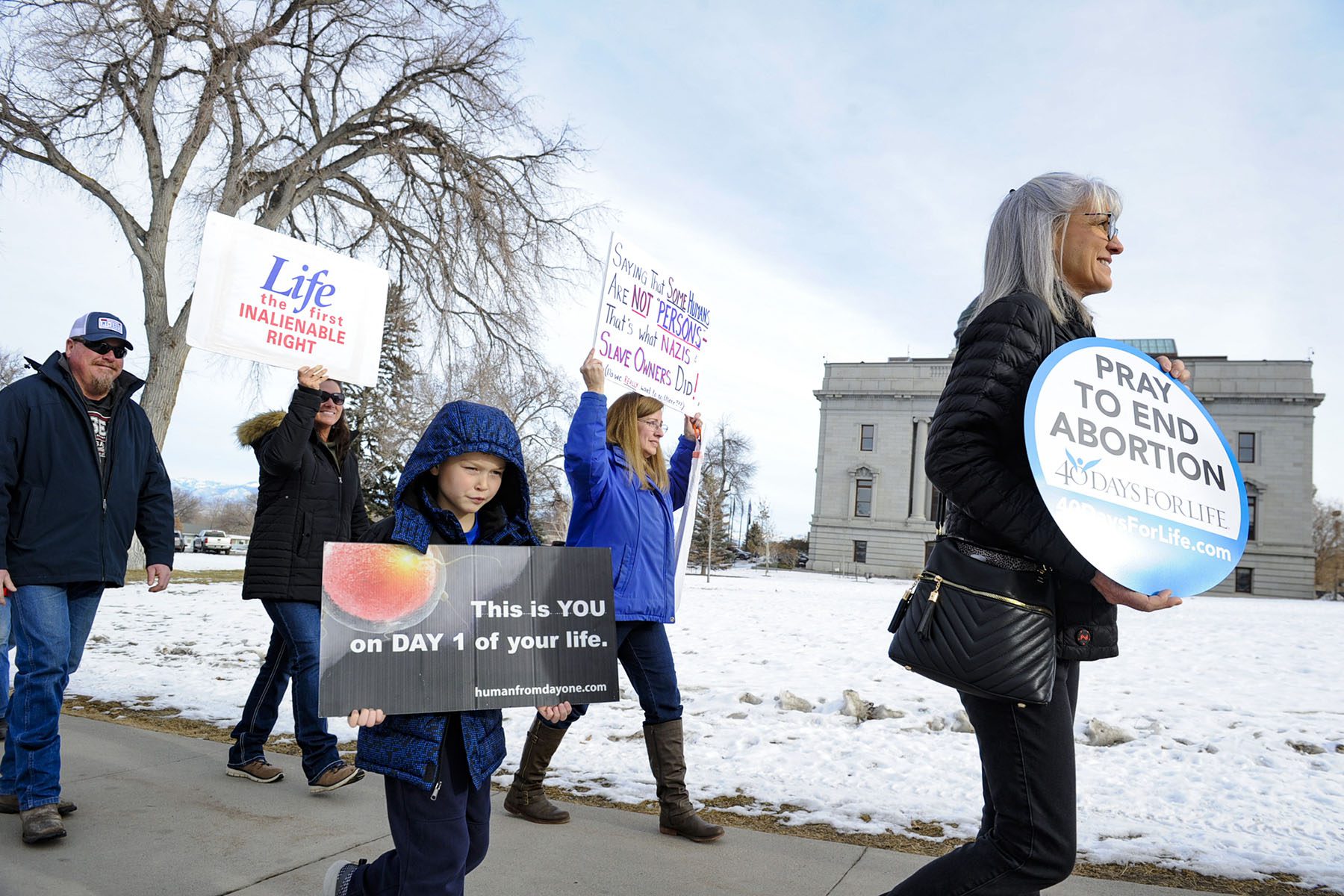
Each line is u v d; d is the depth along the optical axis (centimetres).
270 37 2138
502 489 255
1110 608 212
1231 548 213
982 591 204
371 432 3033
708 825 360
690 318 471
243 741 436
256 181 2298
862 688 722
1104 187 228
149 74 2061
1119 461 207
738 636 1185
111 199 2122
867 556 5997
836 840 368
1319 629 1576
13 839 344
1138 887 312
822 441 6247
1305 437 5275
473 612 229
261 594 409
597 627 242
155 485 409
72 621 381
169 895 296
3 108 1984
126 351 384
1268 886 317
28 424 358
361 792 421
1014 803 200
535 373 2500
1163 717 611
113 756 471
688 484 469
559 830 371
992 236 238
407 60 2297
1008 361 207
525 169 2388
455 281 2417
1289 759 489
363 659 215
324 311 453
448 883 217
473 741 223
